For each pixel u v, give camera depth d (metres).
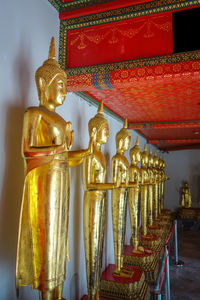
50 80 2.76
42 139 2.68
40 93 2.82
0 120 2.73
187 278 7.82
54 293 2.74
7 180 2.82
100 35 3.78
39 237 2.52
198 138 11.00
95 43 3.79
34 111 2.61
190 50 3.30
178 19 3.42
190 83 4.20
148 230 8.39
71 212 4.30
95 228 3.86
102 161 4.11
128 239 8.19
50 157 2.55
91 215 3.87
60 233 2.65
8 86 2.86
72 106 4.42
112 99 5.19
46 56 3.61
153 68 3.38
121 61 3.56
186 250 10.47
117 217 4.95
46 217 2.53
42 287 2.50
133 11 3.59
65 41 3.93
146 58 3.44
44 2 3.61
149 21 3.56
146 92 4.72
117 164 4.90
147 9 3.52
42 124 2.67
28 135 2.56
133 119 7.07
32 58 3.29
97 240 3.88
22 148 2.57
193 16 3.36
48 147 2.46
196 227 14.02
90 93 4.80
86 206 3.92
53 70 2.79
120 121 7.00
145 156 7.50
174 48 3.39
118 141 5.00
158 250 6.95
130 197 6.18
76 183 4.52
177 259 8.93
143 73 3.42
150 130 9.43
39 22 3.47
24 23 3.16
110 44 3.71
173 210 15.10
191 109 5.91
